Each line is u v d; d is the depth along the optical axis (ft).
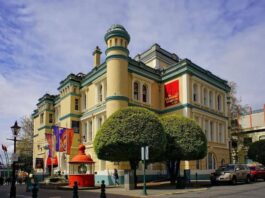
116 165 98.89
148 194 64.69
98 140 79.46
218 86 135.64
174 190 72.23
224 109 139.03
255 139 204.74
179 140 86.63
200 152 88.38
